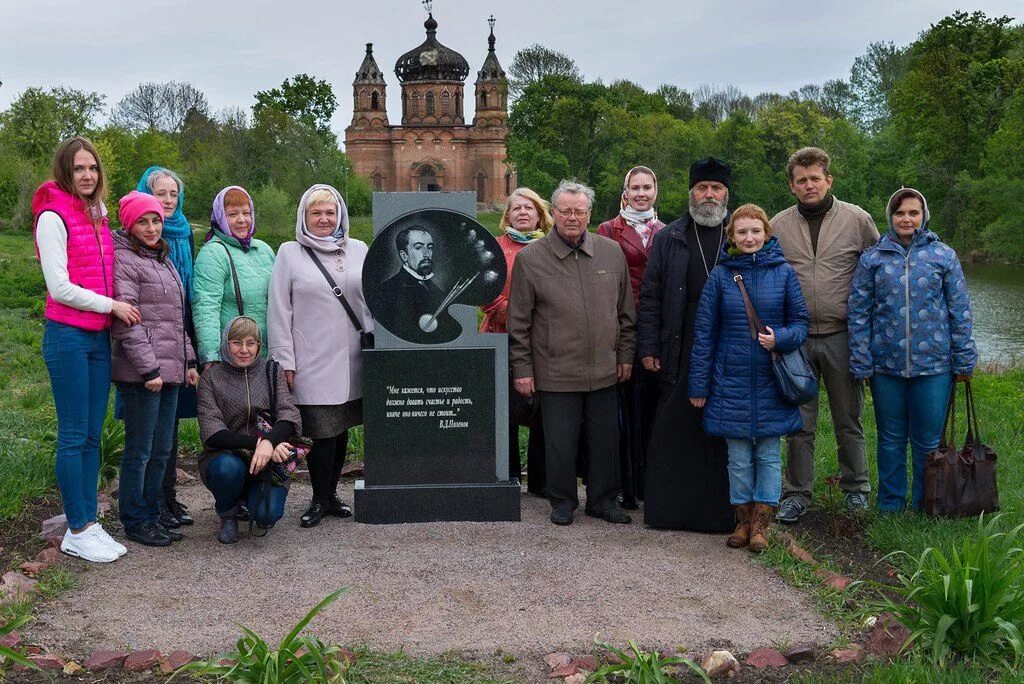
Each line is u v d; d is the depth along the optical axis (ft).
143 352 16.40
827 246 19.26
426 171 305.12
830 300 19.21
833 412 19.79
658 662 11.93
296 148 226.79
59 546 16.72
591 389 18.92
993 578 12.73
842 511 19.52
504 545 17.46
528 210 21.18
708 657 12.57
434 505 19.12
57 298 15.57
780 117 218.79
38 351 44.21
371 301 18.85
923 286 18.30
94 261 16.01
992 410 32.12
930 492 17.90
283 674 11.50
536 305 19.07
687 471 18.47
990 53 178.50
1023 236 135.13
